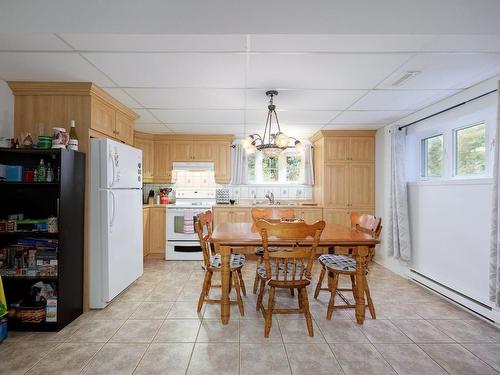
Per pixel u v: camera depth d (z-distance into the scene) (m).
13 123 2.51
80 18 1.41
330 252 3.01
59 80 2.42
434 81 2.42
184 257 4.27
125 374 1.64
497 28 1.48
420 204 3.23
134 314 2.42
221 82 2.45
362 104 3.05
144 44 1.83
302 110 3.28
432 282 2.96
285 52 1.93
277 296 2.81
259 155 5.14
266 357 1.80
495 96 2.35
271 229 1.98
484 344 1.97
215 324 2.23
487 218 2.34
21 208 2.45
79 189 2.41
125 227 2.83
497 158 2.11
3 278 2.17
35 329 2.13
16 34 1.70
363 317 2.25
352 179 4.32
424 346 1.94
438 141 3.17
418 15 1.38
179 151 4.69
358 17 1.40
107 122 2.83
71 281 2.29
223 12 1.36
